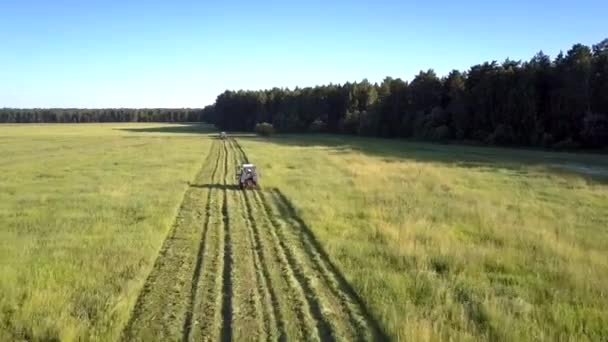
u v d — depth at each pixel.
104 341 8.41
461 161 48.47
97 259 13.04
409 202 23.30
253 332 8.94
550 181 32.72
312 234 16.50
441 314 9.75
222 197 24.44
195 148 64.88
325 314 9.77
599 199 25.53
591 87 70.25
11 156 49.00
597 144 65.31
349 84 134.50
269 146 72.38
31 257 13.24
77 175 32.66
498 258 13.89
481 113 84.62
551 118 73.94
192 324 9.30
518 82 78.19
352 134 123.31
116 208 20.78
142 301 10.42
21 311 9.50
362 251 14.36
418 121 96.00
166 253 14.09
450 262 13.35
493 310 9.77
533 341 8.66
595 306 10.40
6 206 21.14
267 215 19.88
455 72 100.75
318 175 34.50
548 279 12.42
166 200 22.75
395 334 8.78
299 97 140.50
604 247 15.61
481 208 21.62
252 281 11.66
